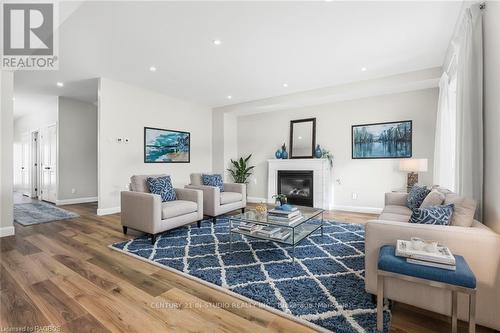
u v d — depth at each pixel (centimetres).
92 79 437
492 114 172
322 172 508
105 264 225
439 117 360
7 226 313
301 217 271
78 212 460
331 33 279
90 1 220
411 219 171
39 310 154
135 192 306
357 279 196
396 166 447
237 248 269
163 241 291
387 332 135
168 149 545
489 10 177
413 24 260
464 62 206
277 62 359
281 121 584
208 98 561
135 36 285
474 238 134
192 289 182
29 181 704
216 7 232
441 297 138
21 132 757
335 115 509
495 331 136
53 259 236
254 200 627
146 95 501
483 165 187
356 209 484
